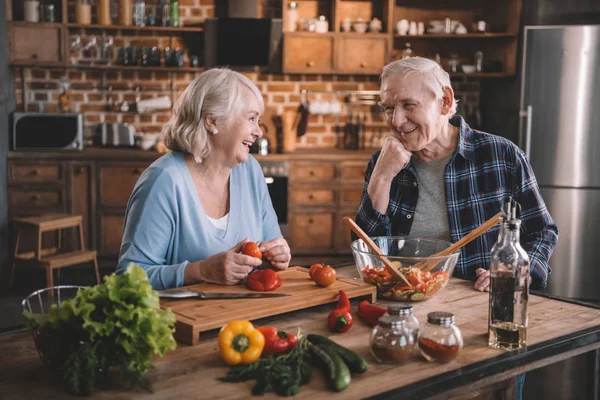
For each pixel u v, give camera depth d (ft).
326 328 5.41
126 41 19.17
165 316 4.31
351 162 18.28
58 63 18.13
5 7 17.71
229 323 4.66
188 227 6.72
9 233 17.65
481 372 4.59
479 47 19.75
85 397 4.15
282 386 4.18
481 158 7.61
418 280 5.98
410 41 19.77
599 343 5.48
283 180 18.13
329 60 18.79
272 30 18.81
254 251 6.27
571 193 16.52
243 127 6.72
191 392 4.21
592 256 16.62
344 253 18.56
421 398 4.26
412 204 7.76
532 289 7.03
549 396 10.40
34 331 4.44
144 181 6.68
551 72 16.39
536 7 17.38
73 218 16.42
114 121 19.44
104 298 4.27
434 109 7.13
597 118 16.16
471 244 7.55
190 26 19.17
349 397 4.14
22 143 17.69
